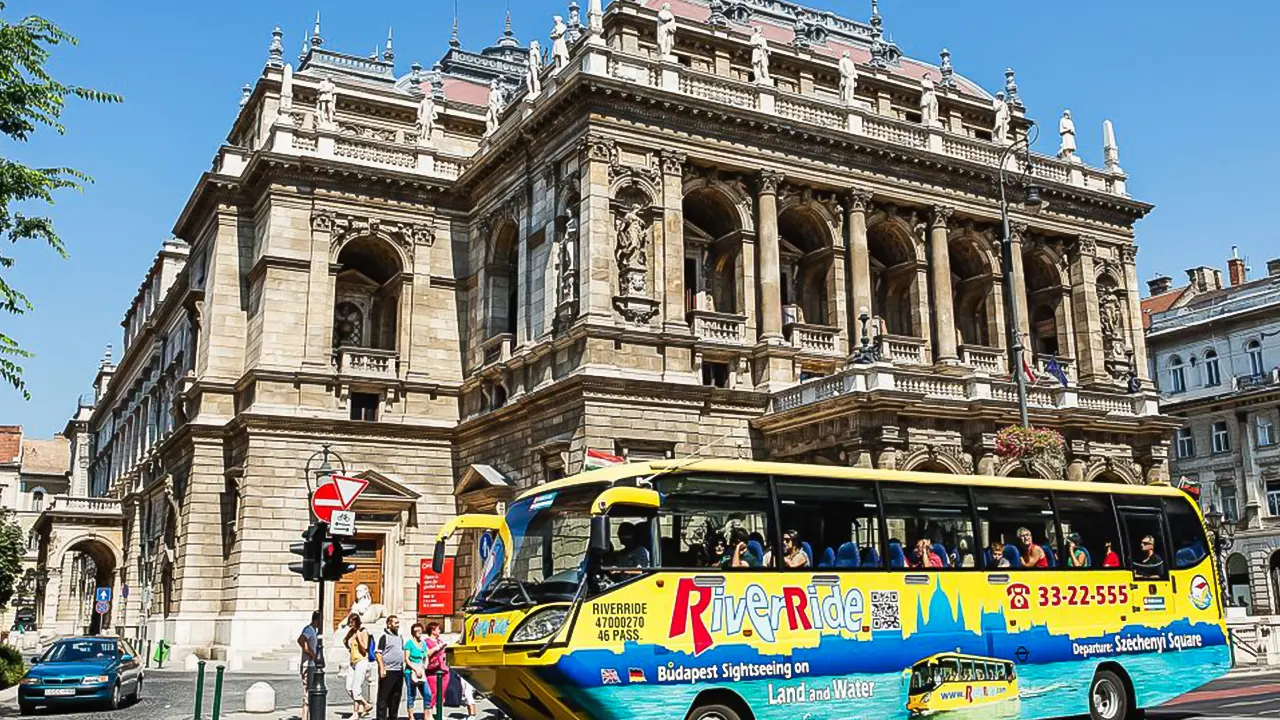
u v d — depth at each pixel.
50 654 35.12
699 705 20.19
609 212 48.22
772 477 21.91
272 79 62.94
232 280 57.81
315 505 24.64
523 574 20.75
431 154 59.19
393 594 53.69
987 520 24.28
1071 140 63.12
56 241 26.56
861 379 44.53
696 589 20.36
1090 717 24.59
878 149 54.88
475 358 56.84
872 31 72.44
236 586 51.41
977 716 22.84
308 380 54.03
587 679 18.86
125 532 84.62
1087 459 49.25
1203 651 26.58
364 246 58.12
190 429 55.81
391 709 28.12
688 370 48.28
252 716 30.33
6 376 25.12
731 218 53.00
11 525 66.38
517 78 77.06
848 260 54.44
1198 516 27.89
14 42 25.91
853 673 21.55
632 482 20.41
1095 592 25.22
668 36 52.75
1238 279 91.50
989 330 58.00
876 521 22.80
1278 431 79.69
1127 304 62.22
